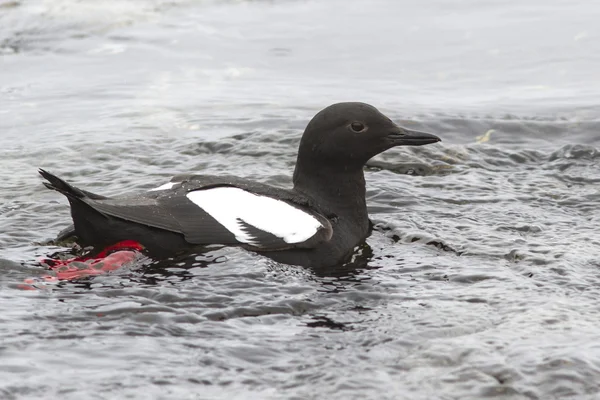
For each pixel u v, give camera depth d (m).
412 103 19.39
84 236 10.81
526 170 15.56
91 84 20.64
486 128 17.84
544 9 25.33
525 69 21.48
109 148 16.27
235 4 26.31
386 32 23.89
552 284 10.55
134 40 23.48
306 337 9.12
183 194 11.22
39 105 19.25
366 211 12.49
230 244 11.02
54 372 8.16
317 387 8.09
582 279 10.68
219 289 10.18
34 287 10.08
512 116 18.47
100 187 14.32
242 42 23.45
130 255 10.66
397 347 8.90
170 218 10.86
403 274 10.99
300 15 25.34
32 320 9.21
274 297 10.09
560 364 8.35
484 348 8.71
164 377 8.18
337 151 12.04
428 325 9.38
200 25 24.58
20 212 12.99
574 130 17.80
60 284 10.15
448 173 15.29
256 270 10.66
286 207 11.50
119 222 10.64
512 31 23.75
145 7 25.69
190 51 22.83
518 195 14.12
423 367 8.45
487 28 24.02
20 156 15.91
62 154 15.98
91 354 8.55
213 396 7.89
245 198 11.41
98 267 10.48
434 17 24.94
